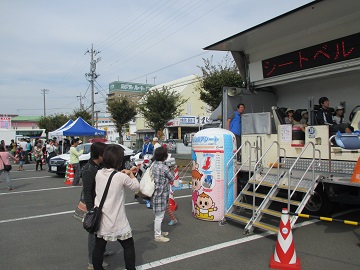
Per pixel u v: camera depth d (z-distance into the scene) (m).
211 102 19.00
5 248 5.12
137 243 5.23
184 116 39.25
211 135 6.32
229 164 6.36
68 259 4.64
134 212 7.48
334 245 5.02
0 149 10.97
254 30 7.21
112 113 38.16
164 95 28.56
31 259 4.64
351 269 4.11
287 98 9.08
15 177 14.86
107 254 4.72
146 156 12.29
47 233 5.92
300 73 7.54
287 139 6.84
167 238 5.32
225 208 6.32
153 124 28.81
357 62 6.40
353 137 5.30
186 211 7.34
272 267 4.18
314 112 7.15
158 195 5.30
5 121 47.41
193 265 4.31
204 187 6.38
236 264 4.32
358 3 5.84
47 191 10.73
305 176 5.80
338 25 6.57
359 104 7.47
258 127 7.35
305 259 4.46
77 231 6.03
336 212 7.00
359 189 5.48
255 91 8.96
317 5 5.91
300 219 6.49
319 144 6.30
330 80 8.03
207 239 5.35
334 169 5.92
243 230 5.80
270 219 6.44
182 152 30.02
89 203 3.80
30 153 26.08
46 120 59.84
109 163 3.71
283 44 7.80
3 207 8.25
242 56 8.95
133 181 3.80
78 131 18.06
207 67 19.62
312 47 7.16
